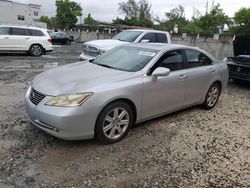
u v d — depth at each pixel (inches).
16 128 175.8
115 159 147.7
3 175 126.9
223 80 252.4
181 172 140.0
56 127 143.2
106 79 162.6
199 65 223.9
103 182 127.5
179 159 152.7
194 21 1817.2
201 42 806.5
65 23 2234.3
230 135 191.5
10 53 595.2
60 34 1182.3
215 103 253.3
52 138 164.6
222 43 750.5
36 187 120.5
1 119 189.5
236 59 353.1
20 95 252.2
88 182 126.6
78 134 147.8
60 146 156.3
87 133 150.8
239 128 206.4
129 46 216.2
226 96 306.0
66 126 142.7
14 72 369.1
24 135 166.7
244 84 380.8
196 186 129.3
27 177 126.7
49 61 516.1
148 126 196.1
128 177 132.7
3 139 160.2
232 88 352.8
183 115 226.1
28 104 158.4
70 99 144.4
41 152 148.8
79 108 144.0
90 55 375.9
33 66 436.8
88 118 147.9
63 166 137.6
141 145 165.8
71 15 2239.2
